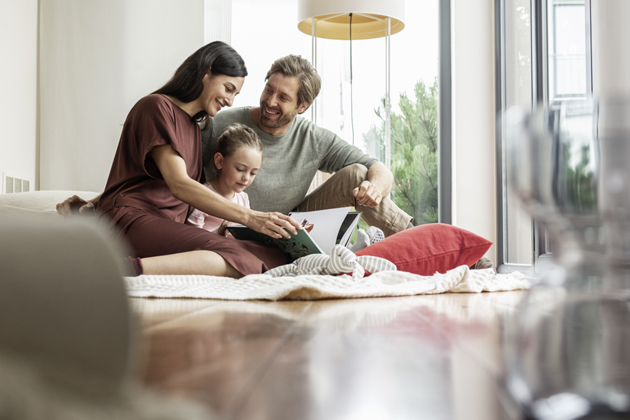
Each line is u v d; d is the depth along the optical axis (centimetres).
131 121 193
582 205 25
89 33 392
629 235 25
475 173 386
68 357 25
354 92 404
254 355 46
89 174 389
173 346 50
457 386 35
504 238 368
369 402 31
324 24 356
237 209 176
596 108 26
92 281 27
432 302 102
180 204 199
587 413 24
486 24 387
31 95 380
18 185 358
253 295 107
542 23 296
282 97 241
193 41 395
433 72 408
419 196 405
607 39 213
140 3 395
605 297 25
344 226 185
